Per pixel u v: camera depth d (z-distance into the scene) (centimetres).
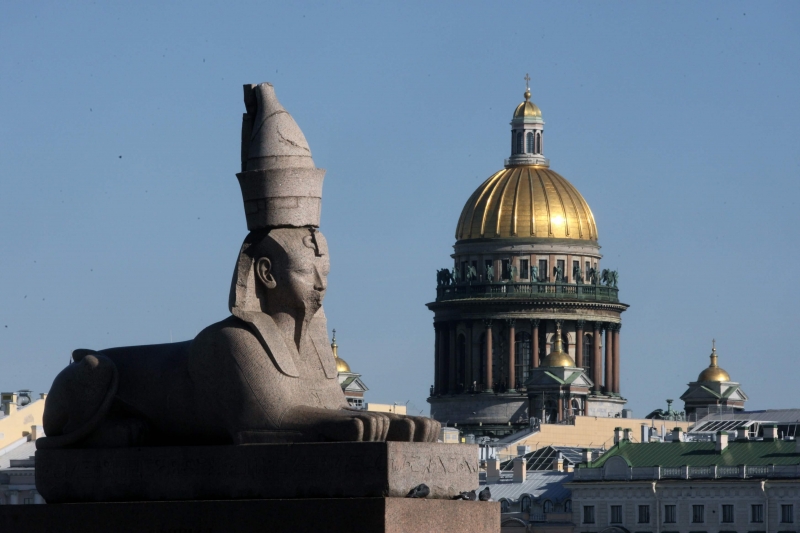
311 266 3944
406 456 3706
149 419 3991
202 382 3912
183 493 3844
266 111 4012
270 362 3866
